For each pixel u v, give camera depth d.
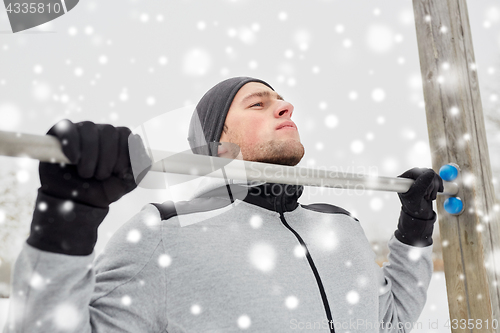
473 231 1.01
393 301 0.92
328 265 0.72
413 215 0.93
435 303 2.04
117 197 0.43
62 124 0.39
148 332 0.58
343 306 0.68
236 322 0.59
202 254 0.62
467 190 1.03
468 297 1.01
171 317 0.58
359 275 0.75
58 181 0.41
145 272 0.59
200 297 0.59
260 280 0.63
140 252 0.59
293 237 0.73
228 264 0.63
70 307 0.44
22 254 0.42
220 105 0.86
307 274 0.68
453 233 1.05
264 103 0.86
